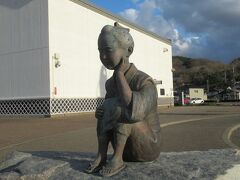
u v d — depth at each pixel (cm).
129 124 383
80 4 2472
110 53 390
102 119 396
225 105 4425
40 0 2255
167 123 1650
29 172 400
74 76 2395
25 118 2191
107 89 430
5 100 2397
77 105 2409
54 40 2250
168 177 362
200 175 368
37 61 2256
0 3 2439
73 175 389
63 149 938
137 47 3381
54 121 1906
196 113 2525
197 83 10425
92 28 2595
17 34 2356
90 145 1005
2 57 2420
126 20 3144
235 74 9988
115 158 385
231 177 374
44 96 2216
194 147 941
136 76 399
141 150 395
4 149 978
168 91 4072
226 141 1048
